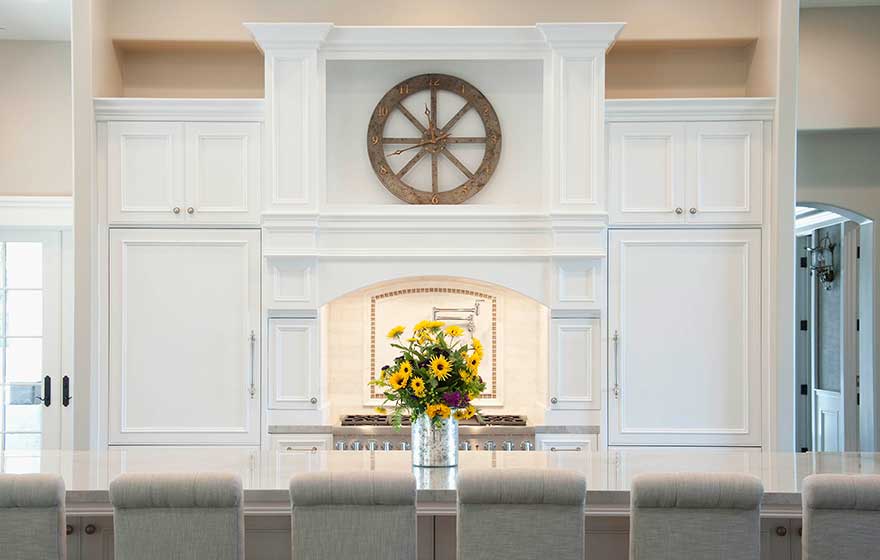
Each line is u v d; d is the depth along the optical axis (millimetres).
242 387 4781
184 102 4758
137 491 2615
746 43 5094
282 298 4730
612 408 4766
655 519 2629
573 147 4738
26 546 2678
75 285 4723
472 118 5121
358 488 2609
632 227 4801
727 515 2625
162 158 4785
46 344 6152
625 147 4793
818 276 8078
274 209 4730
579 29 4703
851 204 6250
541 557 2625
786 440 4727
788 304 4738
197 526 2645
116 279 4785
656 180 4793
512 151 5133
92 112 4734
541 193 5105
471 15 5051
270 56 4727
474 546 2631
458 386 3289
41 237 6156
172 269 4797
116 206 4781
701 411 4777
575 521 2625
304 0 5016
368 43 4770
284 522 3043
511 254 4750
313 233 4727
